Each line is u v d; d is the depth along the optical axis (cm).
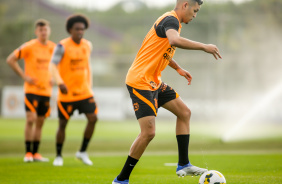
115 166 2531
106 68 10188
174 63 1869
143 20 10781
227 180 1778
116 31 10812
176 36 1527
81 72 2630
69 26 2622
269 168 2244
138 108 1639
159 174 2141
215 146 4234
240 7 10300
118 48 10806
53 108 8662
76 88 2605
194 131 6494
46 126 7200
